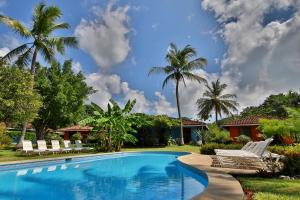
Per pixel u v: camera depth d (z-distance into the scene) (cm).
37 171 1360
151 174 1258
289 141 1830
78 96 3788
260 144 1252
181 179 1106
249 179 870
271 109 5531
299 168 920
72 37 2714
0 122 2061
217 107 4784
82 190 912
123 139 2542
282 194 651
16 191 905
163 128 3469
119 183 1032
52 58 2639
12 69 2102
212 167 1170
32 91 2219
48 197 821
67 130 4144
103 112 2469
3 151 2283
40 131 3681
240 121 3325
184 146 3266
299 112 1622
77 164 1669
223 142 2666
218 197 607
